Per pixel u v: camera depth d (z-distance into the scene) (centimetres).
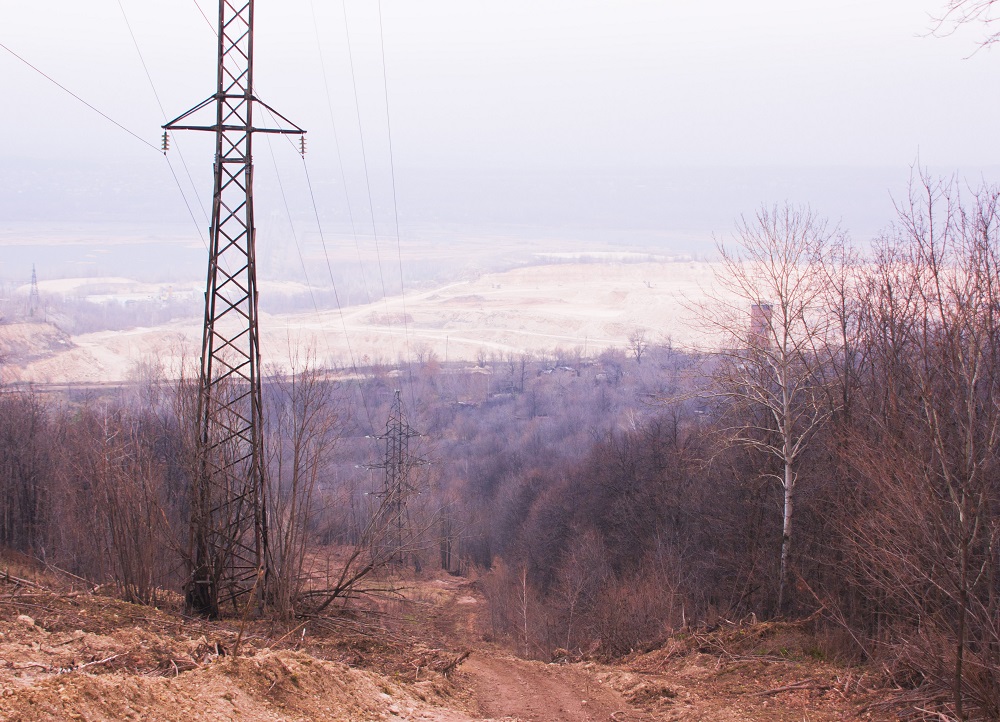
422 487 5441
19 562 2953
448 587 4503
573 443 6612
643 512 3894
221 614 1878
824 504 2228
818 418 2314
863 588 1717
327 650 1655
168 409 3384
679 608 2673
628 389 7981
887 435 1445
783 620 2055
